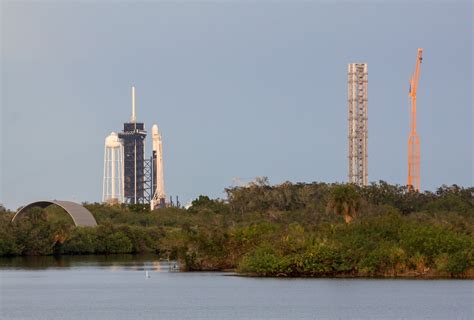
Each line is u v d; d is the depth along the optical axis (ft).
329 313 585.22
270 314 585.22
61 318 579.89
